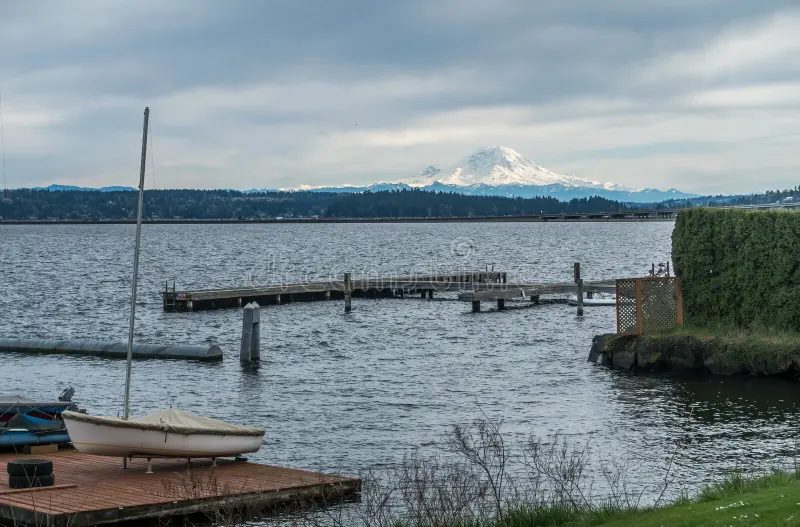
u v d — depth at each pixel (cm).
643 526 1750
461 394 3881
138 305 8038
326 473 2708
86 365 4738
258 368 4619
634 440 3075
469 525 2009
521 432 3206
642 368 4356
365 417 3466
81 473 2481
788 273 4244
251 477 2459
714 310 4472
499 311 7294
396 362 4784
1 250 19012
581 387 3997
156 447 2509
